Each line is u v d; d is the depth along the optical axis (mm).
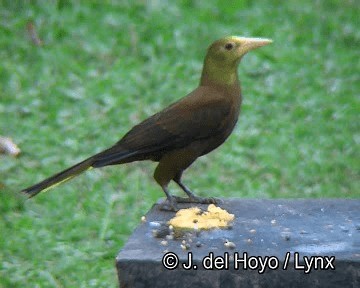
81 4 18766
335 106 15766
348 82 16797
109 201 12320
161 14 18781
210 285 7426
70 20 17969
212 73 9164
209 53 9164
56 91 15445
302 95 16109
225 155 14031
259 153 14125
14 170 13086
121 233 11570
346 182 13438
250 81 16516
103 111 15047
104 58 17000
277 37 18375
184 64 16906
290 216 8594
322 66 17344
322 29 19125
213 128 9008
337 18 19656
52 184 8789
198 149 9055
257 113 15477
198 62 17094
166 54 17375
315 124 15180
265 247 7668
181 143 8945
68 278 10414
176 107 9016
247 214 8680
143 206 12258
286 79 16688
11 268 10500
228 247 7680
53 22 17688
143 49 17344
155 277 7445
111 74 16203
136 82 15977
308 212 8719
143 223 8406
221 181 13305
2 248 10992
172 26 18359
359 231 8109
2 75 15828
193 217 8430
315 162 13859
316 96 16109
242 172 13641
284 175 13570
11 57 16609
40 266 10617
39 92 15469
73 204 12250
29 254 10875
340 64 17484
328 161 14000
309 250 7570
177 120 8930
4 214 11906
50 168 13219
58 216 11914
